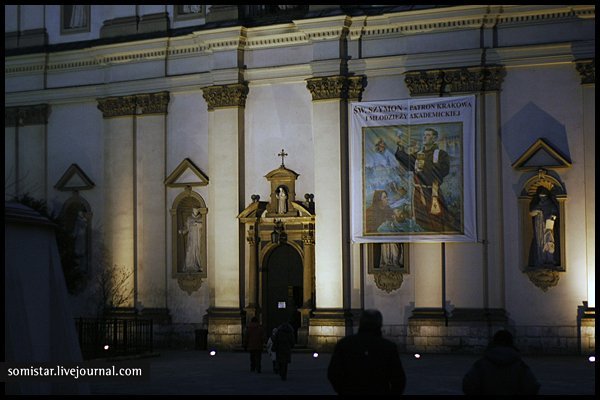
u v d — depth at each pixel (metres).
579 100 38.84
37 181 47.47
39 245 20.84
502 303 39.28
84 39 47.09
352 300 41.28
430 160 40.25
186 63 44.81
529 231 39.22
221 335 42.72
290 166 42.72
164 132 45.09
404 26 40.91
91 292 45.94
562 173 38.91
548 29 39.22
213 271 43.88
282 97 42.97
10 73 47.69
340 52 41.69
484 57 39.81
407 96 40.88
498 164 39.59
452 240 39.72
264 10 43.94
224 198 43.38
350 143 41.53
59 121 47.31
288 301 42.94
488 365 12.48
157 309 44.81
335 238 41.25
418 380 29.33
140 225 45.34
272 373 32.12
